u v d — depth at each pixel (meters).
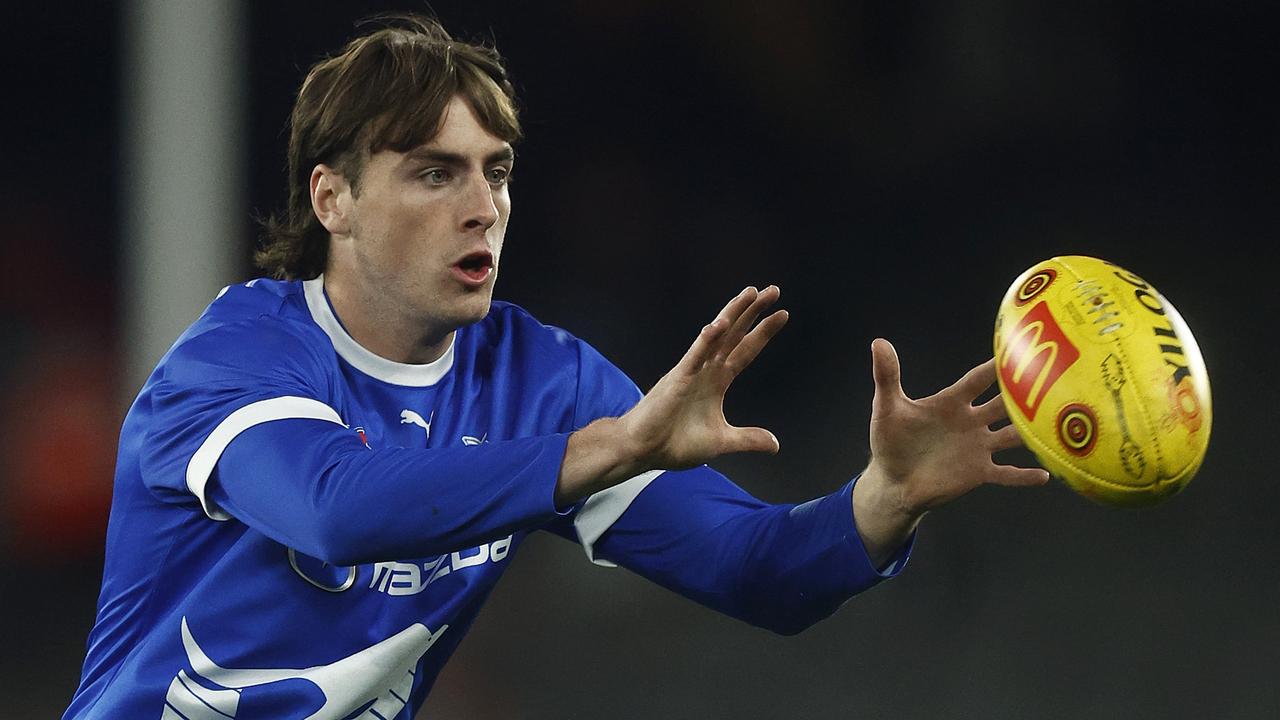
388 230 9.30
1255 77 38.34
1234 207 38.19
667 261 38.00
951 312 37.41
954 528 28.39
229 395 8.64
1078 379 7.89
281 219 10.81
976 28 38.62
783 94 38.44
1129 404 7.78
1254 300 37.03
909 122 38.62
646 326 37.62
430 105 9.13
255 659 9.30
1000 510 28.92
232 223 22.92
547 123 38.38
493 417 10.05
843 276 37.88
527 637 25.39
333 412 8.62
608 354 37.34
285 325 9.29
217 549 9.25
